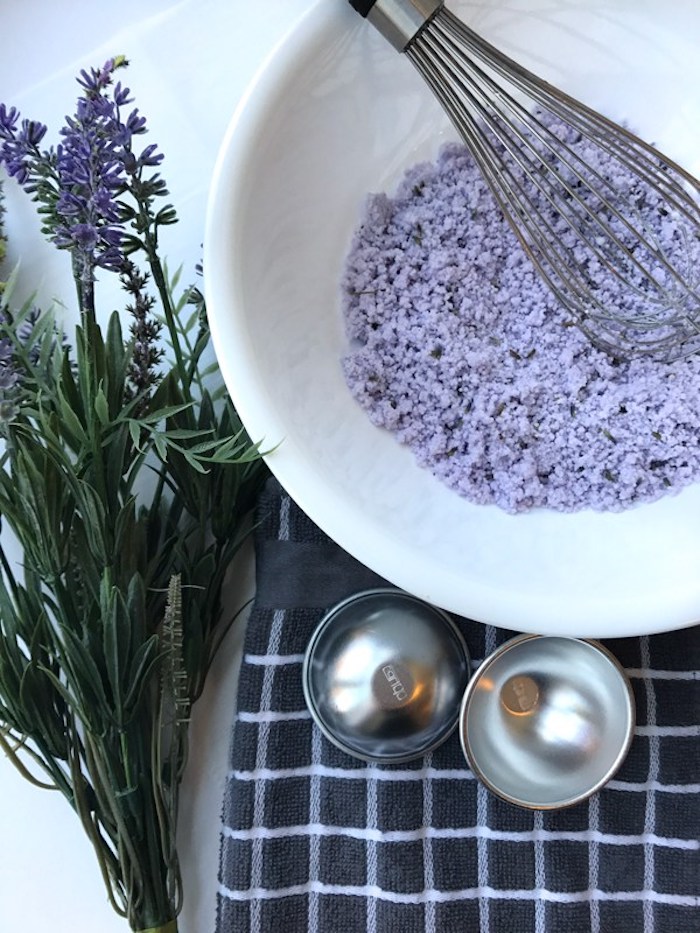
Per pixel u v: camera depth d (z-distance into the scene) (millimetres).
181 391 282
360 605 298
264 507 300
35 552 240
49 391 236
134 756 271
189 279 307
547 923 296
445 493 280
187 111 303
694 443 275
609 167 289
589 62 281
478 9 261
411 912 295
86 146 218
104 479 248
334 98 260
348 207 286
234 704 309
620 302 289
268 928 291
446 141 292
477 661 305
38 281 303
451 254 286
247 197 241
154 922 275
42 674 263
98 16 302
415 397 282
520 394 278
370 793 297
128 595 255
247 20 303
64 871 302
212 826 306
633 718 281
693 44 273
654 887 299
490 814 298
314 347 277
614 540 272
